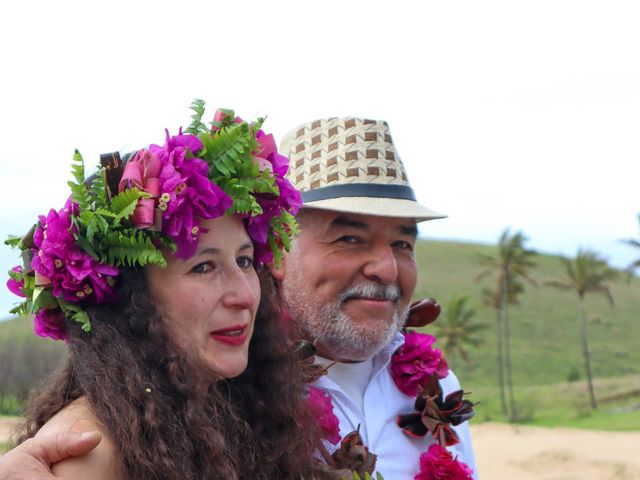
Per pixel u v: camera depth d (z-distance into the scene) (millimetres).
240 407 2900
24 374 49531
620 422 47156
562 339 74500
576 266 57906
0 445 14086
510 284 56219
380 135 3803
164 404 2482
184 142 2555
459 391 3812
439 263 94250
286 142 3979
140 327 2525
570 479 32312
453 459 3674
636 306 83875
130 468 2375
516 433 44125
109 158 2518
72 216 2455
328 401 3479
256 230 2803
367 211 3553
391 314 3668
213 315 2588
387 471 3664
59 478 2197
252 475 2730
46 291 2506
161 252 2539
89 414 2428
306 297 3629
